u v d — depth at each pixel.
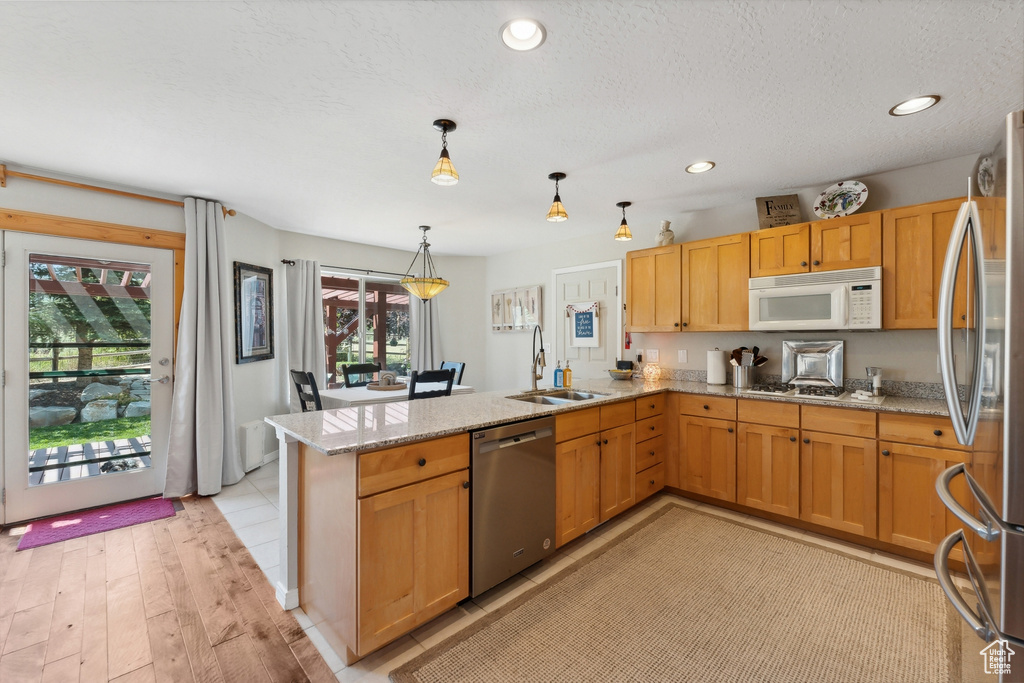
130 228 3.08
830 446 2.53
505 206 3.50
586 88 1.82
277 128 2.16
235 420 3.68
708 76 1.74
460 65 1.66
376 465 1.58
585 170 2.73
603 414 2.65
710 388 3.19
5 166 2.62
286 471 1.92
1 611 1.89
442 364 5.08
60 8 1.34
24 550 2.42
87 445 2.98
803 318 2.77
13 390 2.72
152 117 2.05
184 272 3.24
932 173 2.62
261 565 2.28
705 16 1.40
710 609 1.92
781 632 1.77
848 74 1.72
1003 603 0.89
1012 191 0.86
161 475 3.25
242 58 1.61
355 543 1.54
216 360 3.33
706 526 2.76
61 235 2.83
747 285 3.05
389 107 1.96
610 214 3.73
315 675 1.56
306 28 1.45
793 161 2.58
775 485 2.73
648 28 1.45
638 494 2.96
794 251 2.85
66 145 2.37
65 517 2.84
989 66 1.66
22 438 2.75
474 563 1.91
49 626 1.80
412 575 1.69
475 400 2.71
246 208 3.59
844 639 1.73
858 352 2.88
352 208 3.58
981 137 2.26
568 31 1.47
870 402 2.46
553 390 3.15
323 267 4.75
